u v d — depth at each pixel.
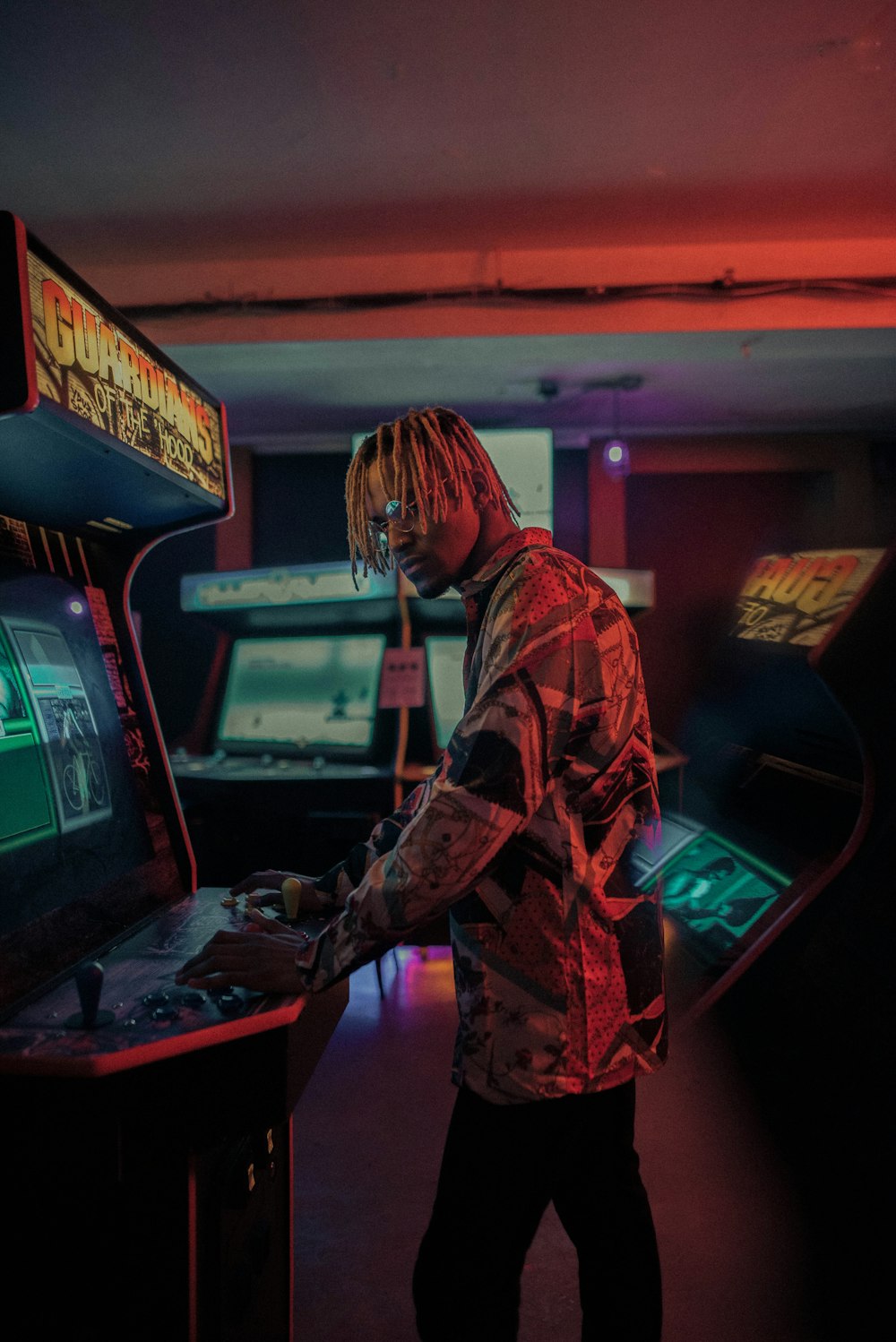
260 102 2.51
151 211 3.13
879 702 2.15
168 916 1.29
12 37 2.22
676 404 5.06
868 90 2.51
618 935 0.94
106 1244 0.93
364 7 2.15
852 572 2.47
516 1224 0.93
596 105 2.56
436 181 2.96
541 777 0.86
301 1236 1.73
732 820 3.06
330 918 1.24
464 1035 0.93
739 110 2.60
